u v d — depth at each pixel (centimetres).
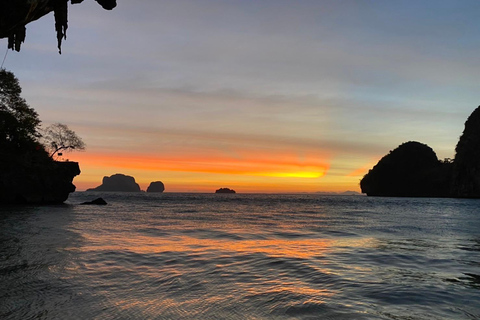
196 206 6925
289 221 3353
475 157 16362
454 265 1174
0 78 5225
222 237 1994
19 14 1345
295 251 1478
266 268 1113
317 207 7256
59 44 1672
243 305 723
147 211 4812
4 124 5391
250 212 4997
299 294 806
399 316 655
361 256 1353
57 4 1574
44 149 6431
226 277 987
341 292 827
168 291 832
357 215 4494
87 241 1661
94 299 755
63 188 6391
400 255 1375
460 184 17338
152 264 1161
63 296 774
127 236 1936
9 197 5612
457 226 2886
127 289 844
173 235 2048
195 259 1262
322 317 649
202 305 722
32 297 761
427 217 4191
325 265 1166
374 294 808
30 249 1377
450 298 777
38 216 3284
